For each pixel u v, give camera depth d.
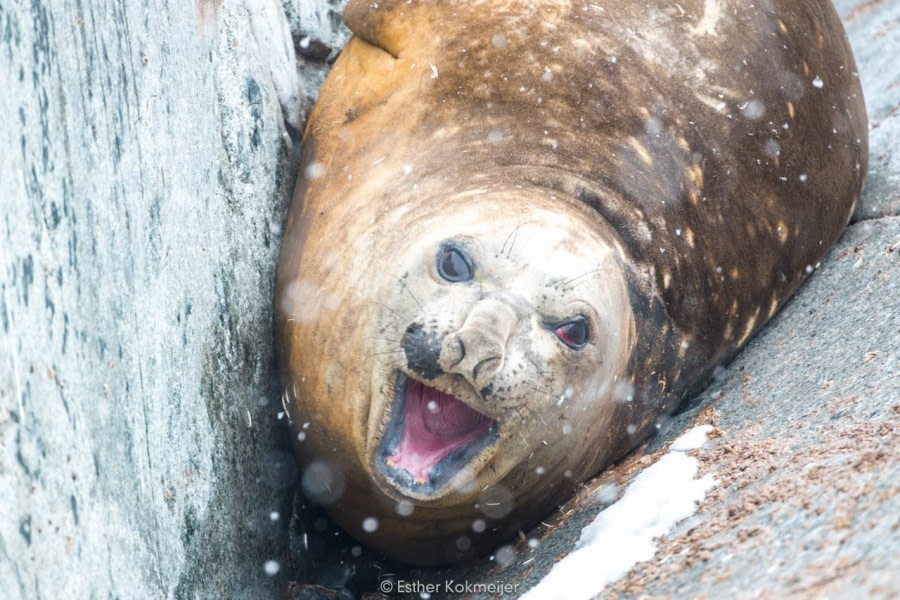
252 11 18.64
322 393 16.30
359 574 18.25
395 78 19.02
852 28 28.02
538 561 14.69
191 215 14.11
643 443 19.05
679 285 18.73
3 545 8.39
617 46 19.25
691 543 11.53
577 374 15.63
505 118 18.28
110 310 10.88
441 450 14.98
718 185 19.50
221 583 13.96
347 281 16.38
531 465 16.00
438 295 15.18
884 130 25.27
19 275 9.03
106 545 10.26
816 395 15.88
